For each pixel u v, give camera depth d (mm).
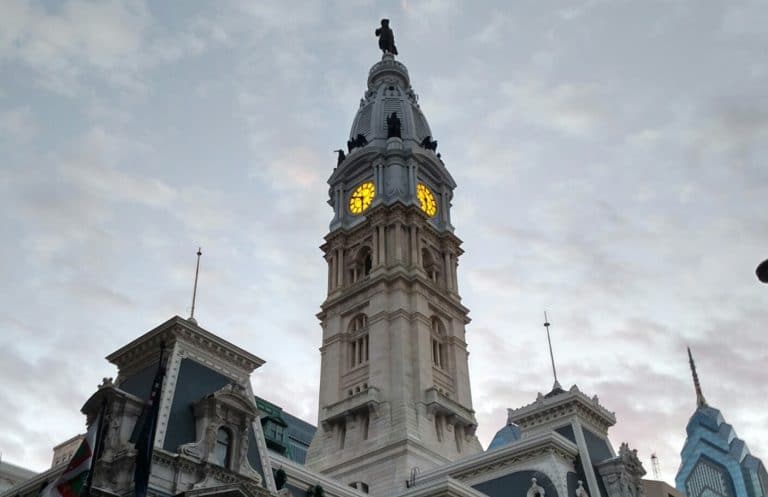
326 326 191875
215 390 98375
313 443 177750
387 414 167500
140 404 90000
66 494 79375
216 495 86125
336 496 120375
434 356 184625
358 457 163500
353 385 179000
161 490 84188
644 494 137125
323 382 184250
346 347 186250
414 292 185250
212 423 92062
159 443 87188
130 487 82000
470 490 122812
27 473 119875
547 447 130000
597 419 145500
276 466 112125
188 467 87438
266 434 173625
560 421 141875
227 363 102375
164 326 98250
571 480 129875
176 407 92125
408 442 158500
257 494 92188
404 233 195625
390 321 181125
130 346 101062
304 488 115250
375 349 177375
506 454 134375
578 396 141250
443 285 198250
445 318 192000
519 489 129000
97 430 81625
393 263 188750
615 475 132625
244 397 96438
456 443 175000
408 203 199375
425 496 120375
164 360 96125
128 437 87125
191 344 99125
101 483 82312
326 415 177125
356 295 189875
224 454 92812
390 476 155500
